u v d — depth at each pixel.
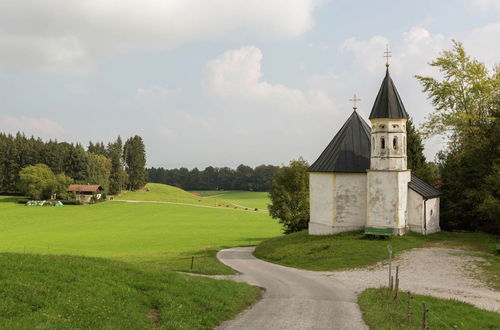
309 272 33.31
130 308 16.28
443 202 49.03
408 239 40.81
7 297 14.48
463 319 19.27
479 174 45.81
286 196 64.19
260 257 44.69
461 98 51.28
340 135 48.72
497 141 43.84
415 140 64.81
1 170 155.12
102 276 19.16
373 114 43.50
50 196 147.12
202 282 22.73
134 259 43.66
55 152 163.75
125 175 183.75
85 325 13.84
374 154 43.44
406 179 43.75
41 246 62.62
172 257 45.31
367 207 43.53
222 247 56.62
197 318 17.11
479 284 27.23
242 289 23.75
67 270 18.67
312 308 20.70
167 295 18.72
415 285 27.02
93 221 103.94
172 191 199.12
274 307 20.83
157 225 96.44
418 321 18.25
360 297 23.00
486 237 42.59
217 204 162.38
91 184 162.75
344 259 36.41
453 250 36.75
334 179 45.50
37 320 13.34
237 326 17.27
